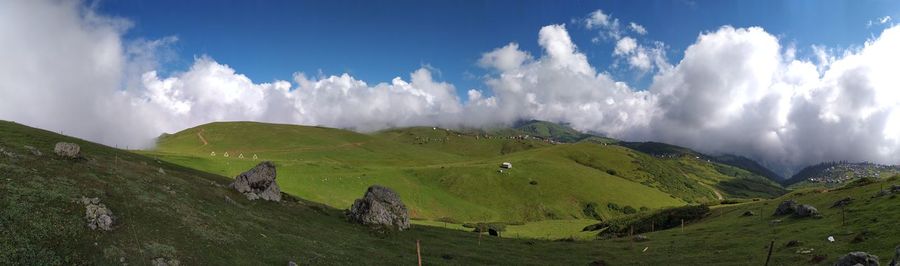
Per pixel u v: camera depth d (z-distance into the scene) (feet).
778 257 202.59
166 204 155.84
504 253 247.09
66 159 168.96
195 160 490.49
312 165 583.58
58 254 101.09
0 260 89.76
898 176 339.98
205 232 144.77
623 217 478.59
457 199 634.43
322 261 160.86
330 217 270.87
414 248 229.86
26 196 116.57
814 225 250.98
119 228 122.93
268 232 176.14
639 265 222.89
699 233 306.14
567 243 304.91
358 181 556.92
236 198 232.73
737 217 343.05
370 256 189.47
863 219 231.91
